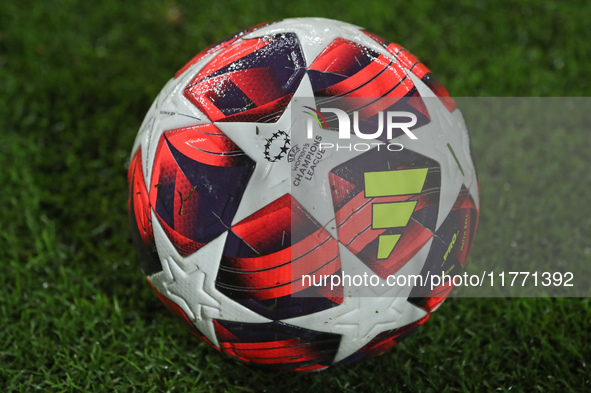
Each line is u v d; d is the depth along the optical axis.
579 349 2.01
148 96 3.02
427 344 2.07
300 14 3.43
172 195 1.50
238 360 1.79
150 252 1.62
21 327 2.12
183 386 1.93
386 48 1.63
